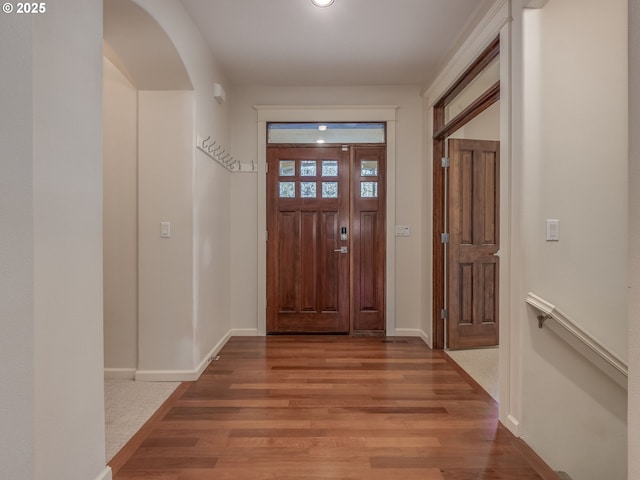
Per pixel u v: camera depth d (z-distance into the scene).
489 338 3.46
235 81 3.66
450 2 2.34
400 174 3.82
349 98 3.80
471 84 2.95
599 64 1.85
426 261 3.60
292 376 2.72
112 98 2.63
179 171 2.60
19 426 1.02
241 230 3.81
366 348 3.41
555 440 1.88
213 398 2.35
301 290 3.86
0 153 0.97
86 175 1.37
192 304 2.62
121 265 2.65
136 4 1.83
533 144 1.86
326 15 2.49
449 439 1.89
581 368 1.89
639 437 0.90
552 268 1.88
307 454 1.75
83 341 1.36
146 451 1.77
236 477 1.58
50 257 1.19
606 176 1.87
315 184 3.84
